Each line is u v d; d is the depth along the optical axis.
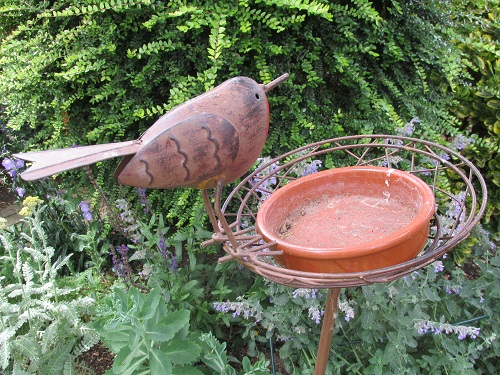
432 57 1.97
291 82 1.85
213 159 0.82
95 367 1.87
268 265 0.91
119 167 0.82
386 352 1.57
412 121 1.89
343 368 1.72
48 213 2.34
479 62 2.42
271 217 1.10
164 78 1.98
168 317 1.42
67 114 2.17
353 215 1.13
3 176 3.04
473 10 2.70
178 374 1.45
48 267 1.85
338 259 0.91
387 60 1.98
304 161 1.84
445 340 1.61
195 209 1.93
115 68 1.93
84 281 2.05
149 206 2.09
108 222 2.16
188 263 2.15
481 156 2.35
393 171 1.16
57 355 1.69
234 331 1.96
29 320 1.73
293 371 1.70
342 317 1.75
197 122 0.79
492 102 2.30
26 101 2.31
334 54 1.81
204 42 1.84
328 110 1.97
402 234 0.92
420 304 1.68
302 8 1.59
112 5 1.73
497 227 2.51
